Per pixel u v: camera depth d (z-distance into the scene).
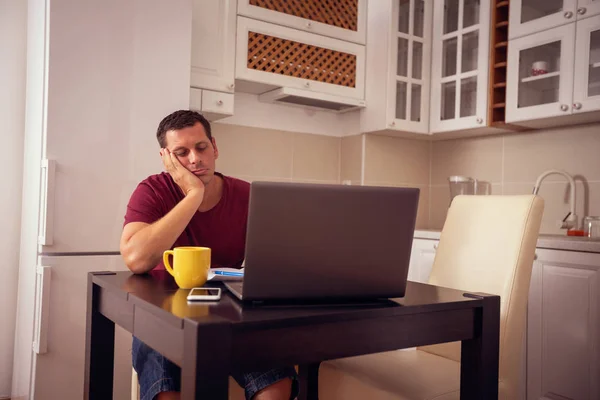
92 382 1.20
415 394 1.20
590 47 2.29
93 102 2.02
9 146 2.35
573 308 2.04
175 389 1.12
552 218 2.72
